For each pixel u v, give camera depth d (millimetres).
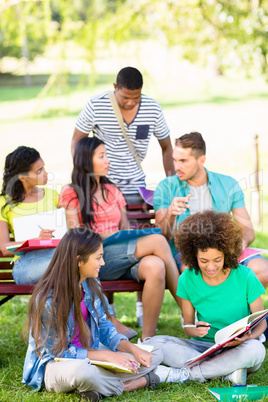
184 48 8367
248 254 3877
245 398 2988
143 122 4418
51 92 7312
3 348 3979
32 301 3115
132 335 3639
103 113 4359
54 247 3697
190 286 3428
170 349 3365
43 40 7379
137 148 4484
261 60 7879
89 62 7289
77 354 3096
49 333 3080
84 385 2998
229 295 3371
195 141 3951
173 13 7941
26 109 22297
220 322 3416
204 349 3461
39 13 7199
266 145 15062
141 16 7645
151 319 3709
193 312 3490
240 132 17234
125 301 5238
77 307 3127
